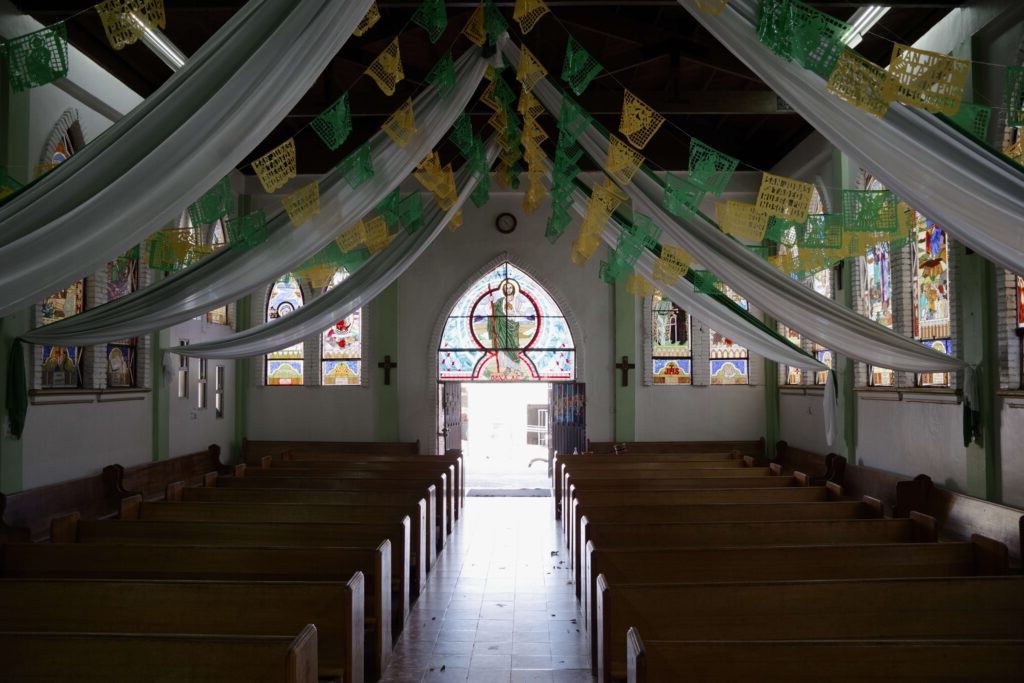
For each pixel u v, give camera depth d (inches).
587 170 518.9
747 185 544.1
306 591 178.5
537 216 586.6
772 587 176.9
